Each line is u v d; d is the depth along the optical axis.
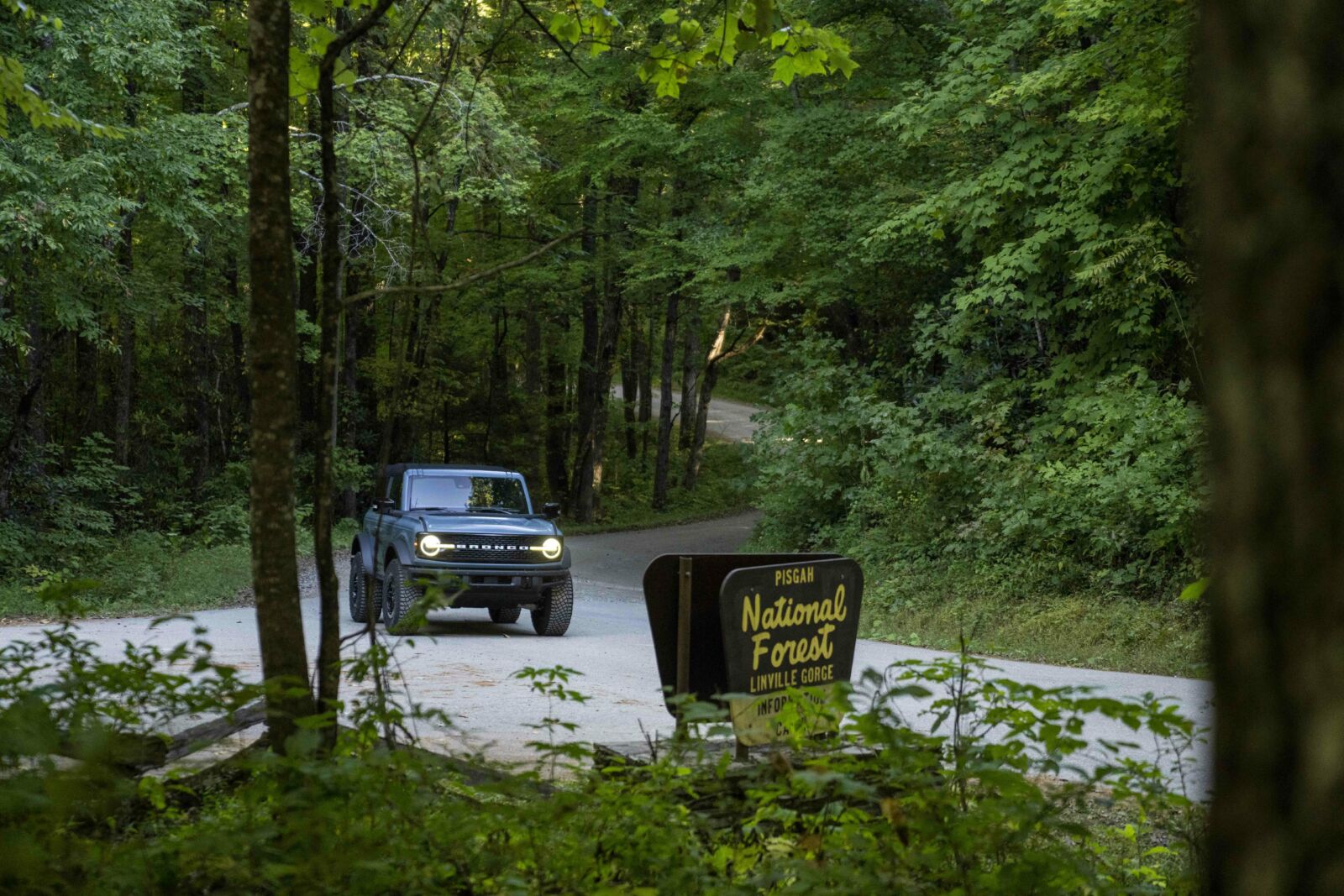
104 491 25.05
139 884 2.74
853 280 22.73
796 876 3.10
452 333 41.56
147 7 18.97
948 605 16.22
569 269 37.22
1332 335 1.41
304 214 24.42
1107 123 17.14
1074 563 16.34
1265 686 1.44
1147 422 15.80
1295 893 1.41
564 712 8.87
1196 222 1.54
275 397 4.32
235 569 21.20
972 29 19.94
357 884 2.74
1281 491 1.43
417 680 10.28
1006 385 19.22
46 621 15.41
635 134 29.81
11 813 2.50
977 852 3.04
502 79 31.55
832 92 23.73
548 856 3.32
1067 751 3.11
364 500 35.19
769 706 5.83
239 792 3.44
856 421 20.50
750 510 46.06
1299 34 1.41
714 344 44.91
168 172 19.59
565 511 43.47
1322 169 1.41
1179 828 3.54
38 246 18.14
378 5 4.66
